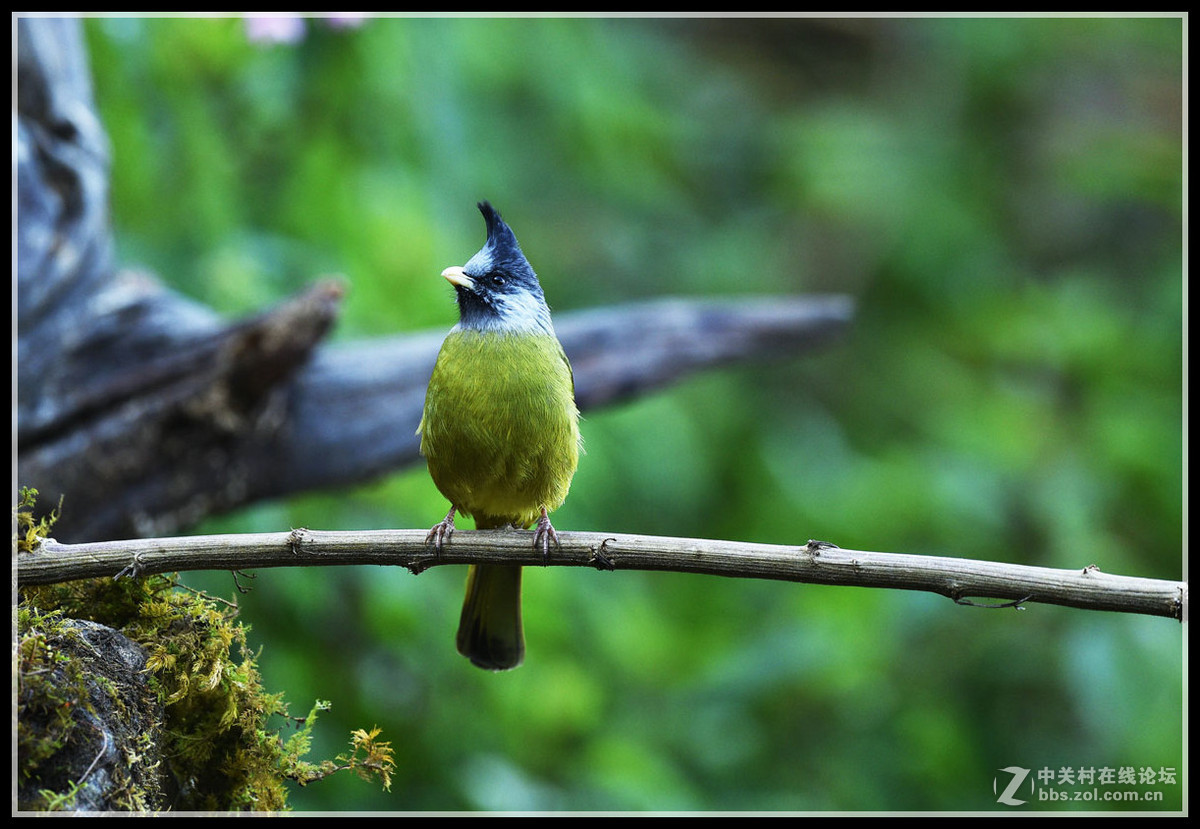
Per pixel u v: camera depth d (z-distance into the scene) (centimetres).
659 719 1210
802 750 1232
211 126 1031
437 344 993
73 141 870
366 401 959
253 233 1057
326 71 1060
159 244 1012
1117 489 1405
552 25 1411
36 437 845
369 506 1034
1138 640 1178
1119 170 1711
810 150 1778
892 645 1269
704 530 1452
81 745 483
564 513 1138
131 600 568
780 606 1375
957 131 1820
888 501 1402
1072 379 1528
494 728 1042
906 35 1998
